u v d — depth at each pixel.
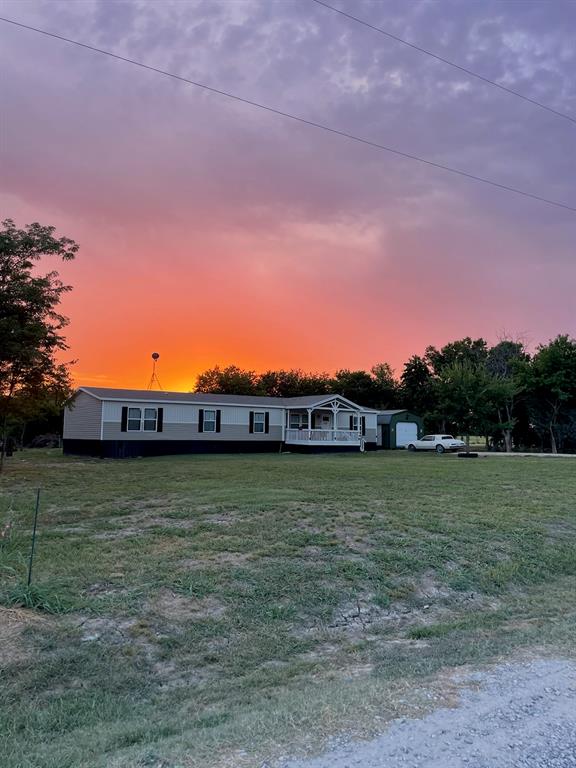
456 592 6.56
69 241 16.27
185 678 4.23
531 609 6.11
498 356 39.78
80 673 4.13
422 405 46.31
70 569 6.26
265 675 4.26
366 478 14.83
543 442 34.19
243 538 7.72
